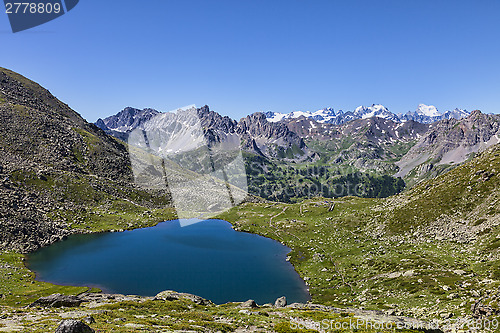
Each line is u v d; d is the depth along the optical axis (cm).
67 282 9975
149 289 9575
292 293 9519
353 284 9388
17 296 7938
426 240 11556
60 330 2281
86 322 3159
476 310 4184
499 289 4272
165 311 4891
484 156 15612
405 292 7206
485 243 9144
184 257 13375
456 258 8894
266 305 6556
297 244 15562
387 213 15750
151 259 12838
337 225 17025
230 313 4831
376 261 10750
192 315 4375
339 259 12269
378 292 7944
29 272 10462
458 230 11125
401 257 10400
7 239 12731
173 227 18500
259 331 3538
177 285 10000
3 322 3253
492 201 11475
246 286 10119
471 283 6425
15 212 14550
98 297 6656
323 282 10225
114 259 12650
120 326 3116
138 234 16850
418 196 15775
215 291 9644
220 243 15925
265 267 12281
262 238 17200
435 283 7125
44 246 13675
